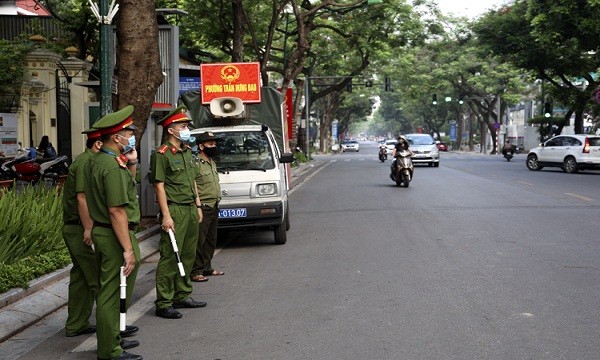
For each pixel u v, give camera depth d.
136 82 12.24
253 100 14.58
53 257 9.09
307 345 6.03
